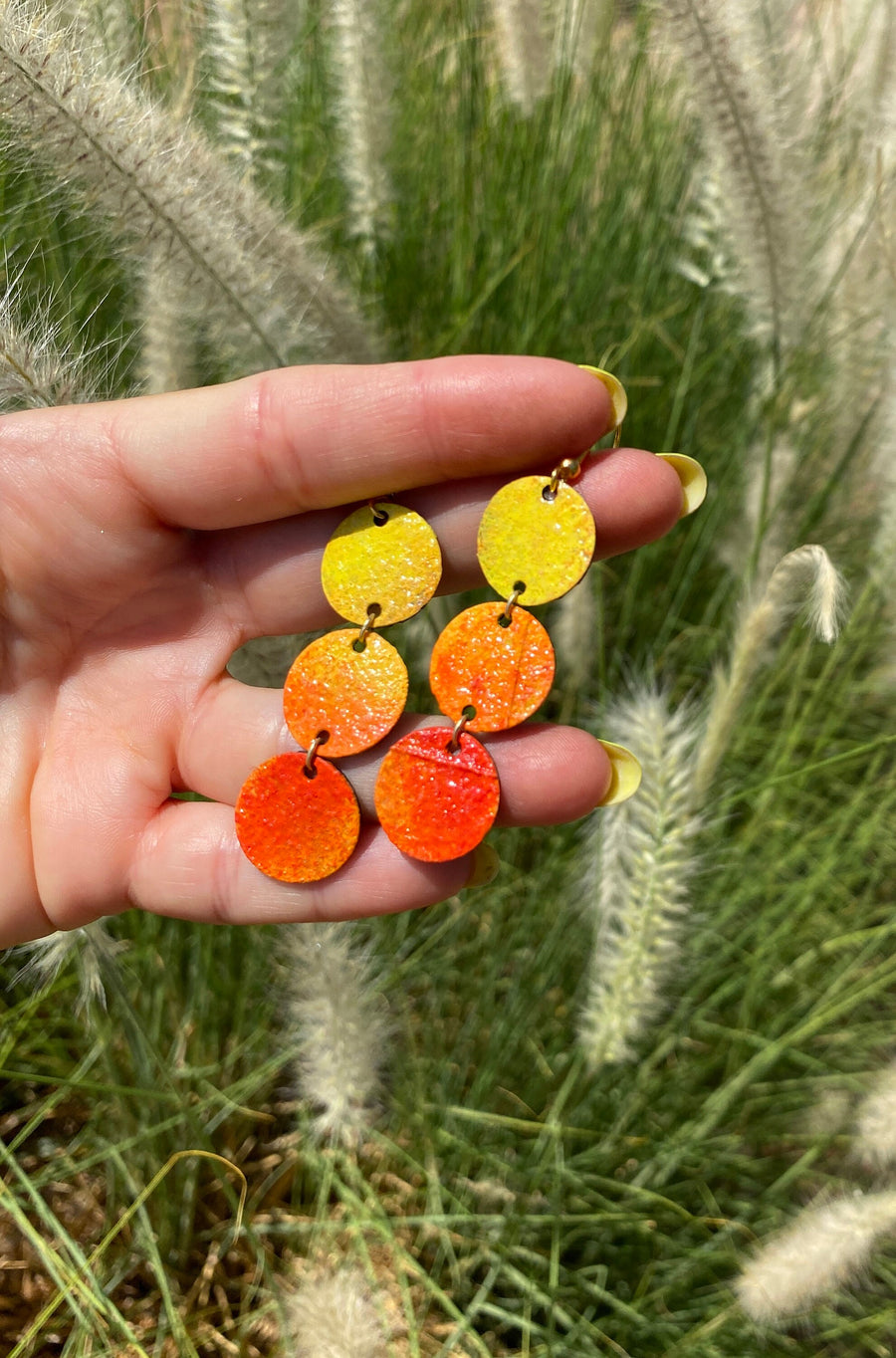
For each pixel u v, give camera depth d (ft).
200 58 0.88
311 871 0.58
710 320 0.99
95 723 0.61
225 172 0.65
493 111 1.03
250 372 0.75
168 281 0.66
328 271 0.71
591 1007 0.69
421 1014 0.83
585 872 0.75
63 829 0.60
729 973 0.80
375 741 0.58
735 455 0.93
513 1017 0.78
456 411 0.54
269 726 0.60
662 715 0.64
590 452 0.57
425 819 0.56
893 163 0.89
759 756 0.92
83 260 0.81
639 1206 0.74
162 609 0.61
